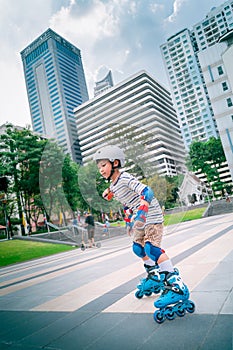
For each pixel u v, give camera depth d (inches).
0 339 72.0
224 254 144.0
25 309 100.5
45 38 4800.7
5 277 222.4
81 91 4975.4
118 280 123.8
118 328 67.6
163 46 4323.3
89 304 92.6
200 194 934.4
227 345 50.7
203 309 71.4
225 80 1111.0
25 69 5088.6
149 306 80.7
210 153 1593.3
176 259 151.2
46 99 4707.2
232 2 3816.4
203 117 3919.8
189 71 4067.4
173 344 54.6
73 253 359.3
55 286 136.9
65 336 67.5
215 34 3971.5
